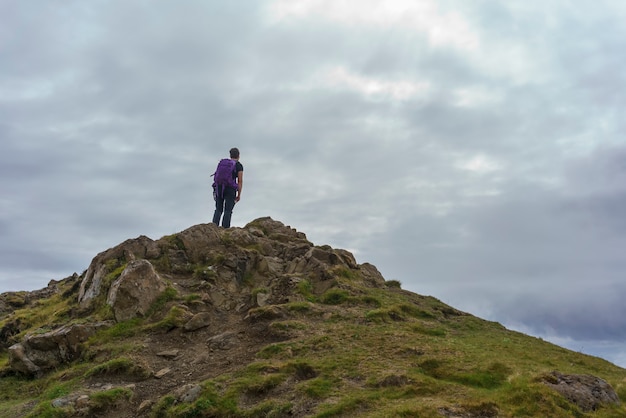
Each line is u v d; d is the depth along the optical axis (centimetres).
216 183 2106
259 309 1544
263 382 1120
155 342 1427
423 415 923
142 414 1120
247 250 1914
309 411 1006
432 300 1897
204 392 1115
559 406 973
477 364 1175
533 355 1334
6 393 1327
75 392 1188
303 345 1327
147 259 1822
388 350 1276
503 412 946
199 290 1689
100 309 1609
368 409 985
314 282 1798
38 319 1772
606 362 1422
